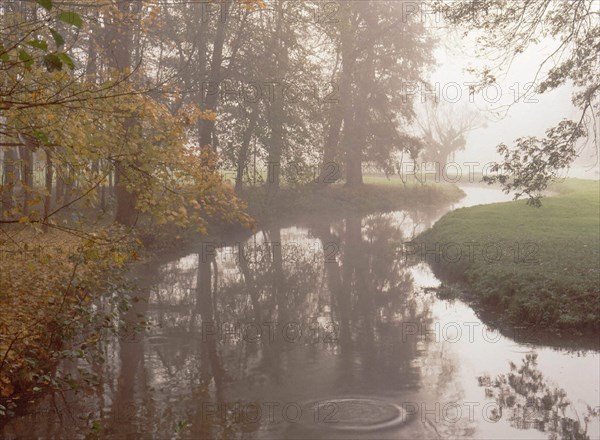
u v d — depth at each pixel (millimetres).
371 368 13172
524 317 16969
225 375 12570
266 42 37562
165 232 28703
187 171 9695
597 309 16500
